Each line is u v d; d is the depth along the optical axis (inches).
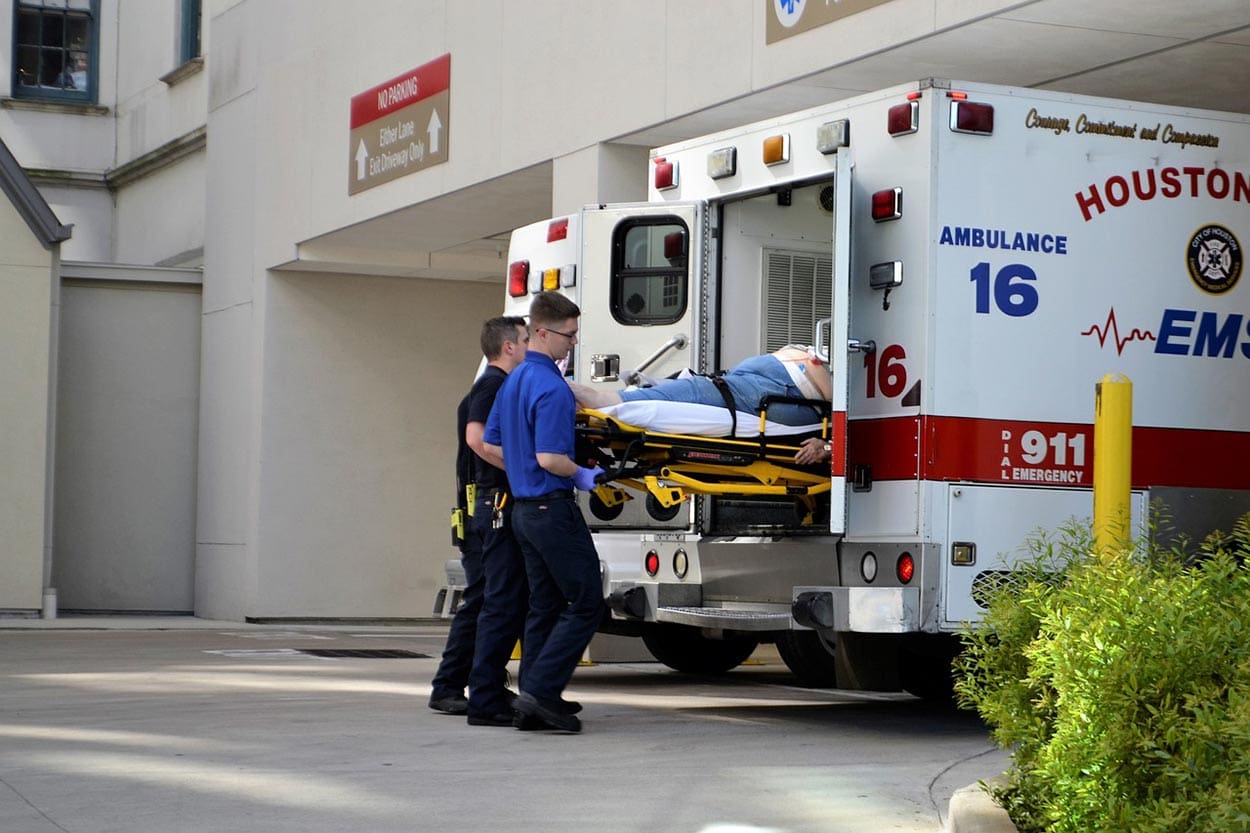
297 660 1014.4
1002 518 645.3
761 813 492.7
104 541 1557.6
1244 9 756.0
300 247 1407.5
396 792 515.8
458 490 708.7
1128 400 557.9
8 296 1429.6
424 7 1222.9
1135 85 895.7
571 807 496.4
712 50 949.8
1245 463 693.9
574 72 1062.4
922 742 653.3
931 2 803.4
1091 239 665.6
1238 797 318.7
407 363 1519.4
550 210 1249.4
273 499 1469.0
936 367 637.9
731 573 736.3
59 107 1935.3
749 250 781.9
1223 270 692.1
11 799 498.6
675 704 784.9
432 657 1055.6
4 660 1003.3
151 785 522.9
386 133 1268.5
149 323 1578.5
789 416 682.8
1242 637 369.1
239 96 1521.9
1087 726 373.7
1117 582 396.2
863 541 658.8
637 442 653.9
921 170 643.5
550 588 653.3
